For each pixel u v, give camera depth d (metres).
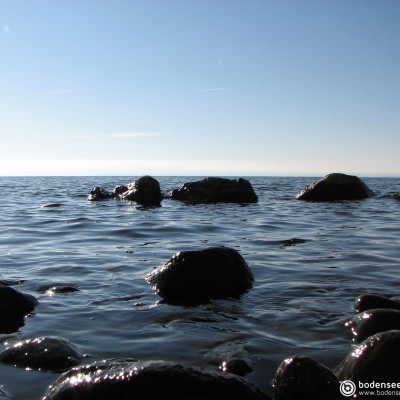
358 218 5.33
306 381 1.21
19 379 1.29
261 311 1.90
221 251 2.33
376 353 1.26
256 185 15.80
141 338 1.60
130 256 3.00
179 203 7.64
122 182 21.08
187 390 1.11
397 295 2.08
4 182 21.06
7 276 2.46
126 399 1.10
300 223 4.85
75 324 1.75
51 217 5.36
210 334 1.64
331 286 2.28
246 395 1.14
